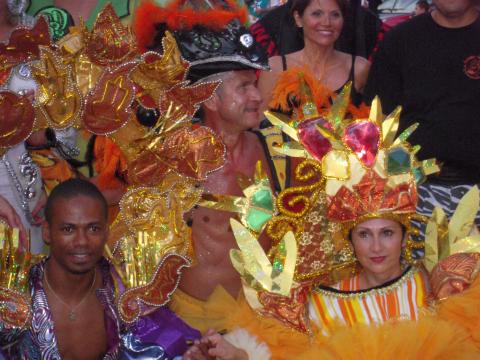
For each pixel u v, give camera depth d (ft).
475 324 11.48
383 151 11.70
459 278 11.65
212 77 12.80
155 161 12.37
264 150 13.15
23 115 11.86
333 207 11.77
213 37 12.71
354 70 17.10
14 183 12.86
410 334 11.13
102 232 11.14
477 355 11.20
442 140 15.52
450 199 15.43
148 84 12.23
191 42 12.69
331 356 11.16
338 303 11.87
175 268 11.88
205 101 12.71
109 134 12.25
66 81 11.86
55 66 11.82
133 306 11.64
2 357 11.25
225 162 12.53
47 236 11.24
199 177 12.41
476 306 11.46
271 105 14.97
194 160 12.39
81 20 11.78
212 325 12.03
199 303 12.94
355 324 11.28
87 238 11.01
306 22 16.74
